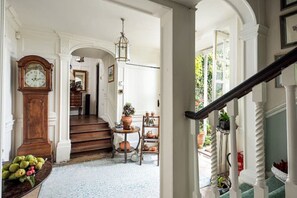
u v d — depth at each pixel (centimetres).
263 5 200
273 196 125
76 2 242
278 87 190
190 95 148
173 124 140
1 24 82
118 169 314
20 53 320
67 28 330
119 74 425
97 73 682
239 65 269
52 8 257
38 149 305
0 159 82
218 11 261
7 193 134
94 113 746
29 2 241
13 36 299
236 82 273
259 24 192
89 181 267
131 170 309
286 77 77
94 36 371
